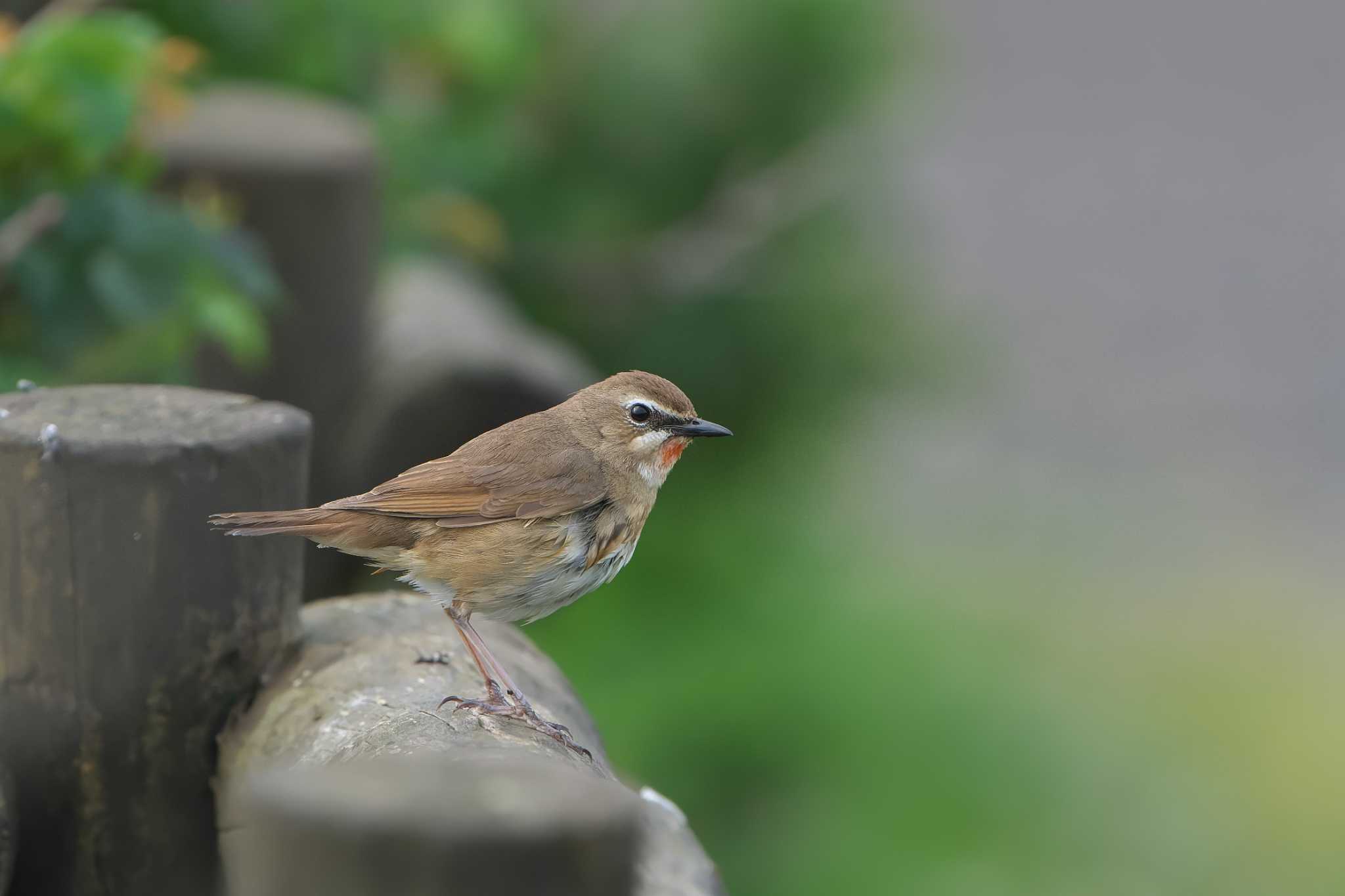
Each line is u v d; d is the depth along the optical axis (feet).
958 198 79.61
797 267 45.11
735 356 45.37
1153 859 42.70
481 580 23.26
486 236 44.52
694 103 45.03
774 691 39.99
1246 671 56.95
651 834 16.96
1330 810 50.55
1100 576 61.00
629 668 41.19
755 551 44.09
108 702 18.56
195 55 28.45
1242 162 85.87
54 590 18.37
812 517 45.62
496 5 43.39
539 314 46.57
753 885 39.11
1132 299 74.08
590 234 46.01
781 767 40.09
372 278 35.42
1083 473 67.67
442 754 15.47
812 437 45.65
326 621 20.99
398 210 43.14
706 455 44.98
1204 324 74.74
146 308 26.96
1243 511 66.03
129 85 26.73
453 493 23.29
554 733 18.29
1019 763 41.11
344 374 34.68
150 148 31.96
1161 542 63.62
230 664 19.06
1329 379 72.38
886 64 45.29
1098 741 43.83
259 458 18.85
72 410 19.30
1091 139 85.10
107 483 18.17
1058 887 39.47
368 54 44.04
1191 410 70.33
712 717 39.65
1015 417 69.21
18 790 18.67
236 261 28.07
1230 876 46.29
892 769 40.27
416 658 19.90
